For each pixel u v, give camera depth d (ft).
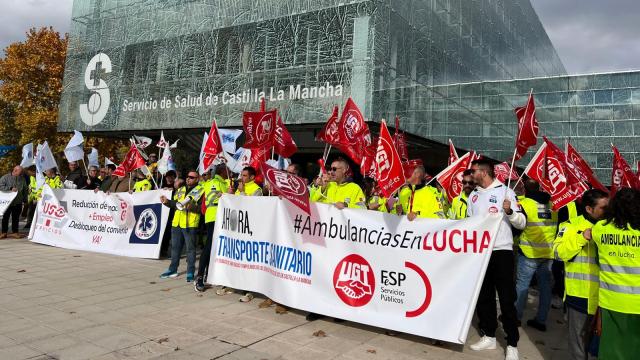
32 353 13.34
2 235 37.78
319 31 51.29
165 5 65.72
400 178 15.48
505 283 14.51
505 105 76.54
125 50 69.10
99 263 27.68
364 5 48.39
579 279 12.44
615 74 72.13
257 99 55.31
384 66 48.16
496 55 84.02
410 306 15.03
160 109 64.18
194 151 81.41
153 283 22.98
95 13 73.56
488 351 15.14
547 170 16.88
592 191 12.46
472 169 16.29
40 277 23.36
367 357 13.97
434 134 58.80
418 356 14.24
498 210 15.11
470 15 72.54
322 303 16.90
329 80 49.75
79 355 13.33
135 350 13.85
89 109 71.82
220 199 21.38
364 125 19.93
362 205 18.37
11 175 38.42
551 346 16.05
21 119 87.10
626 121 71.00
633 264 10.30
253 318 17.51
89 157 40.29
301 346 14.70
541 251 17.69
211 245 21.65
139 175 36.19
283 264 18.31
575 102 74.38
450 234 14.57
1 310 17.49
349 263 16.47
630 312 10.23
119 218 31.01
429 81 57.93
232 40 58.49
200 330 15.89
